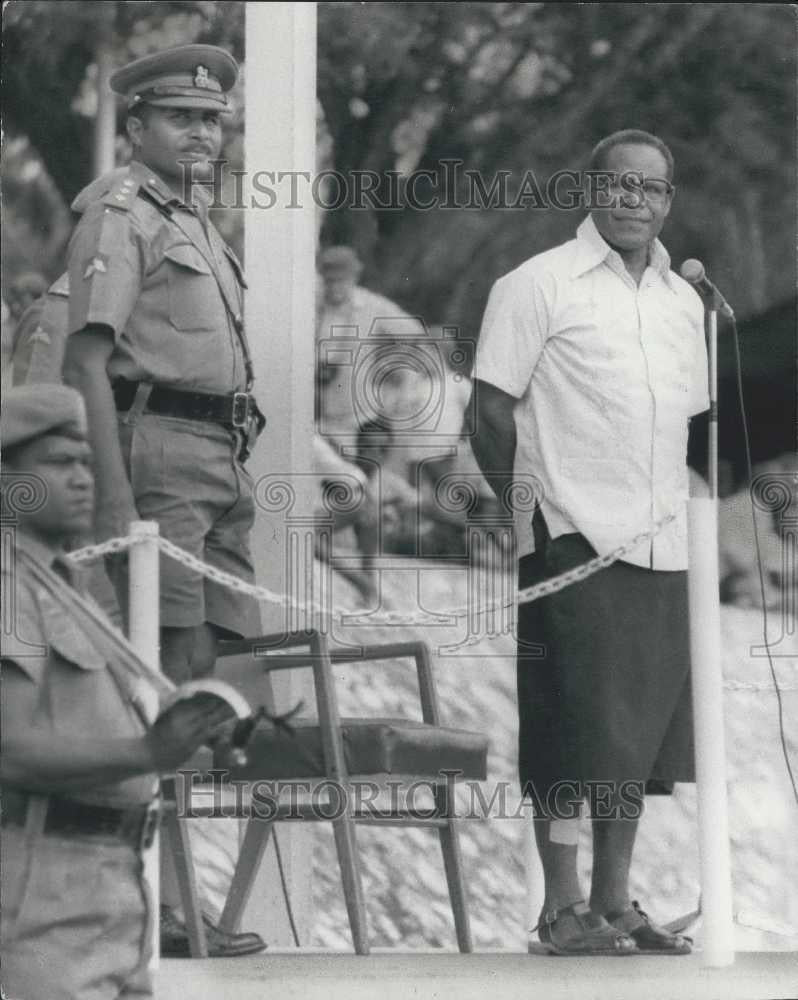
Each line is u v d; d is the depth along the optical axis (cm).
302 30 3419
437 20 3422
